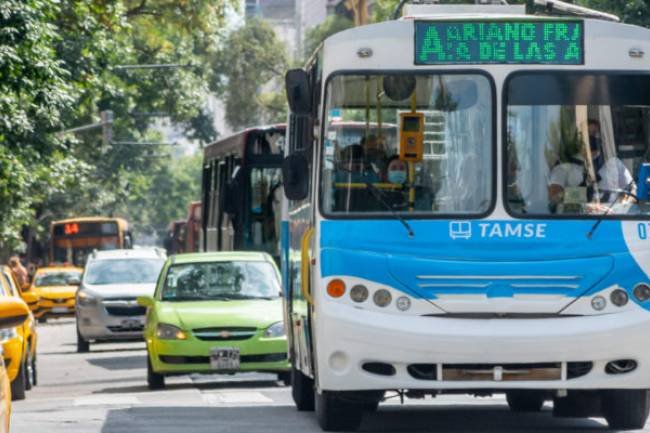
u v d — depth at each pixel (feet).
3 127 209.87
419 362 82.99
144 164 588.09
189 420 99.60
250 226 195.93
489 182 84.74
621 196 84.99
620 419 89.51
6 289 150.20
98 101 364.99
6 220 281.13
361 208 84.89
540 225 84.38
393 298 83.61
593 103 85.66
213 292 144.05
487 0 102.83
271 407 111.86
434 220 84.43
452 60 85.71
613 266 84.07
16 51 193.98
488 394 87.45
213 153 224.33
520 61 85.66
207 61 410.93
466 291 83.61
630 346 83.41
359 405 89.51
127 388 146.72
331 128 85.81
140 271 217.77
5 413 62.13
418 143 85.30
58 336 286.05
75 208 498.28
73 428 95.45
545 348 82.74
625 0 223.30
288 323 108.06
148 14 304.09
